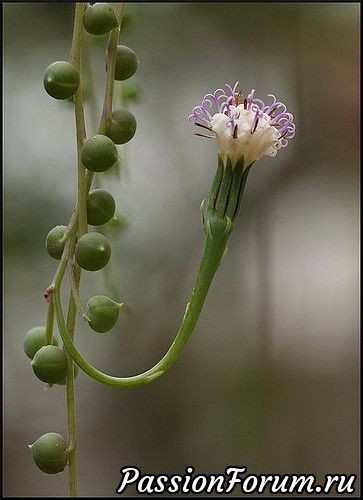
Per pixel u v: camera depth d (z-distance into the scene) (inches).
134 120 13.1
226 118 13.2
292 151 24.5
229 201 13.1
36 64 21.3
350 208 25.4
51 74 12.8
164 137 22.6
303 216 25.2
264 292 24.2
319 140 24.7
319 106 24.5
